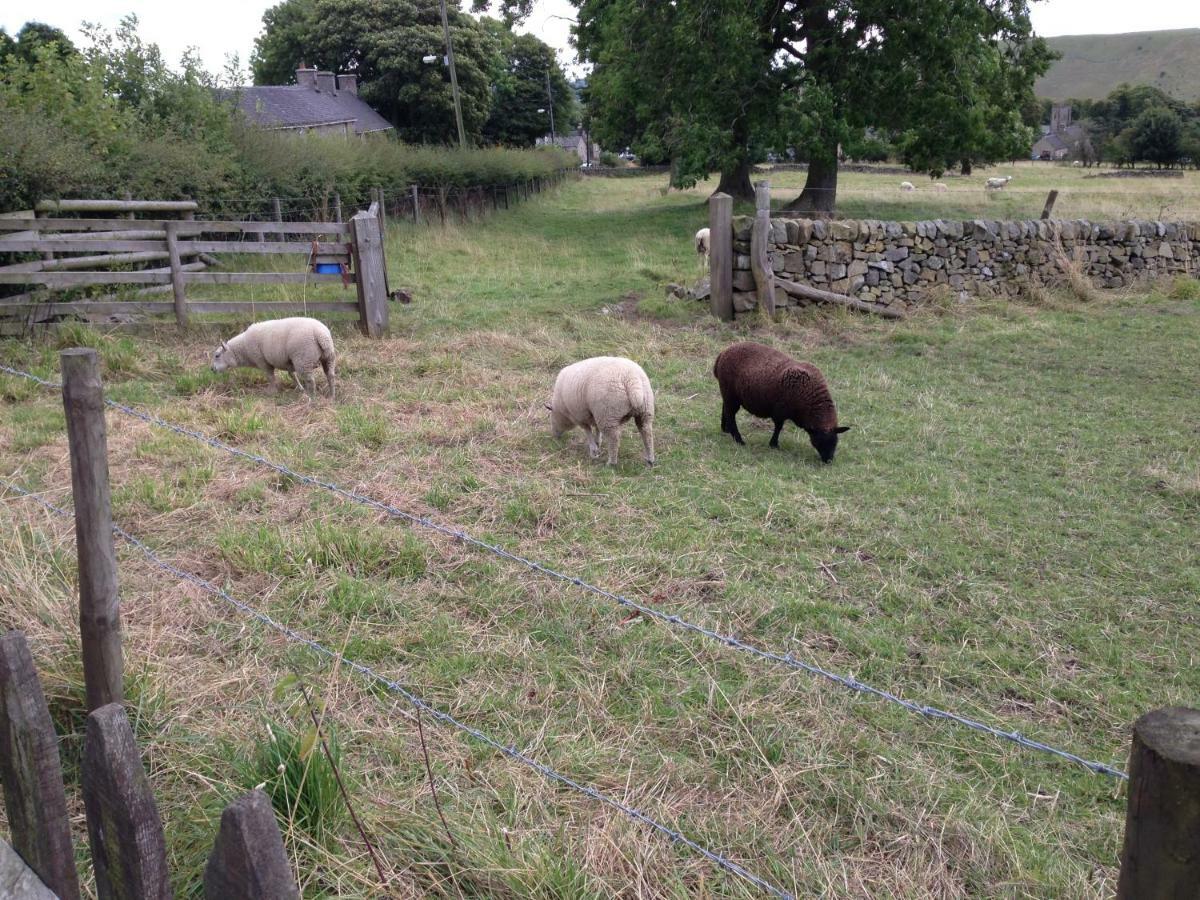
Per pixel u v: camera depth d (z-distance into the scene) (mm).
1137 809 1479
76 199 12156
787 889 2895
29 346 9211
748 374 7086
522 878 2738
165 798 3082
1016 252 13414
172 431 7082
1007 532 5711
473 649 4227
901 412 8281
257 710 3609
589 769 3406
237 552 4969
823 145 20547
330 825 2885
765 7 20906
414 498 6004
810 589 4922
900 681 4105
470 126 52969
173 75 18375
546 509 5789
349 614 4484
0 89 12352
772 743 3598
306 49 52188
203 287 12445
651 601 4738
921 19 19297
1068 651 4391
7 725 1982
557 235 23031
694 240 19109
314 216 18688
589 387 6527
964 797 3361
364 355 9797
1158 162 59188
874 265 12391
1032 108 72438
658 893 2797
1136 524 5855
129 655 3844
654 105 25328
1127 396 8773
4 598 4105
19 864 2160
